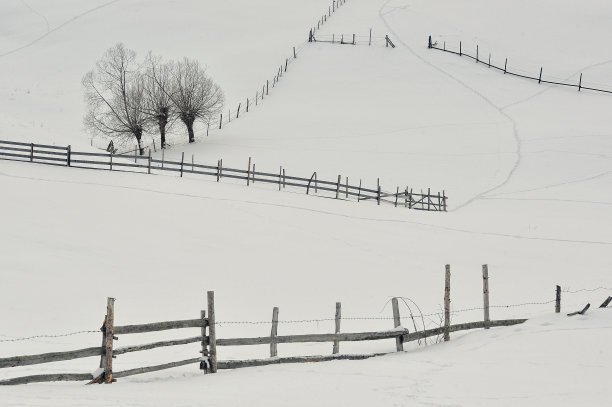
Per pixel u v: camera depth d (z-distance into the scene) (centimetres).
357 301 3017
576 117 7950
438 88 9000
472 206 5459
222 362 1706
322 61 10125
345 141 7244
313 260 3550
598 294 3138
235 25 12581
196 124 8194
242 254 3497
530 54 10369
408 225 4491
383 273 3459
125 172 4612
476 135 7400
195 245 3519
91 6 14112
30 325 2364
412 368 1675
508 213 5200
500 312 2789
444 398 1393
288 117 8062
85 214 3672
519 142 7150
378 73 9569
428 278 3441
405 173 6366
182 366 1830
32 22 13262
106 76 9394
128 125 7038
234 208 4212
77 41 12188
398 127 7694
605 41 10862
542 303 2875
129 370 1578
